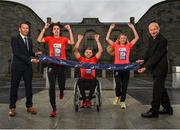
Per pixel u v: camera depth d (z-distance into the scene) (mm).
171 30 39062
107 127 5203
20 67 6355
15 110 6891
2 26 38031
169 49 39062
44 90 13672
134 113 6691
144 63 6660
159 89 6109
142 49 47875
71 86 16625
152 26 6223
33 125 5336
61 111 6973
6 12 38344
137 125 5367
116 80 7824
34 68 42406
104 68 7051
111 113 6691
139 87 16516
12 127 5145
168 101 6465
